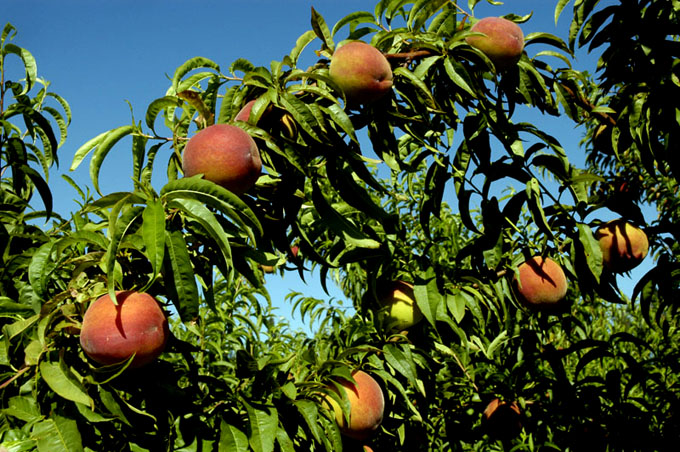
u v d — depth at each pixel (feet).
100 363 1.99
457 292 2.67
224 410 2.35
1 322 2.33
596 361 4.68
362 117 2.60
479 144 2.79
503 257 2.91
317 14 2.53
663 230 2.89
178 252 1.98
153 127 2.26
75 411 2.04
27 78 2.75
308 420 2.30
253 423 2.18
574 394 3.07
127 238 1.95
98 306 2.01
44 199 2.65
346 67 2.41
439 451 3.90
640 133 2.87
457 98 2.76
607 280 2.91
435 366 3.01
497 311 2.90
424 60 2.56
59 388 1.92
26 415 2.00
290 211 2.48
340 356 2.57
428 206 2.94
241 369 2.45
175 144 2.30
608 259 2.94
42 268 2.03
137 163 2.30
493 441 4.03
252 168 2.17
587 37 3.05
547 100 2.90
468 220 2.80
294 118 2.29
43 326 2.01
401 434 2.99
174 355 3.61
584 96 3.13
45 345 2.02
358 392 2.59
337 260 2.68
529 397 3.40
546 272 2.86
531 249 2.95
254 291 4.16
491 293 2.81
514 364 3.42
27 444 1.89
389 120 2.60
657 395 3.19
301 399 2.44
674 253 3.76
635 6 2.92
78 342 2.12
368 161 2.42
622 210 2.87
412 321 2.80
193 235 2.32
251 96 2.46
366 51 2.43
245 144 2.16
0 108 2.67
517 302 2.94
